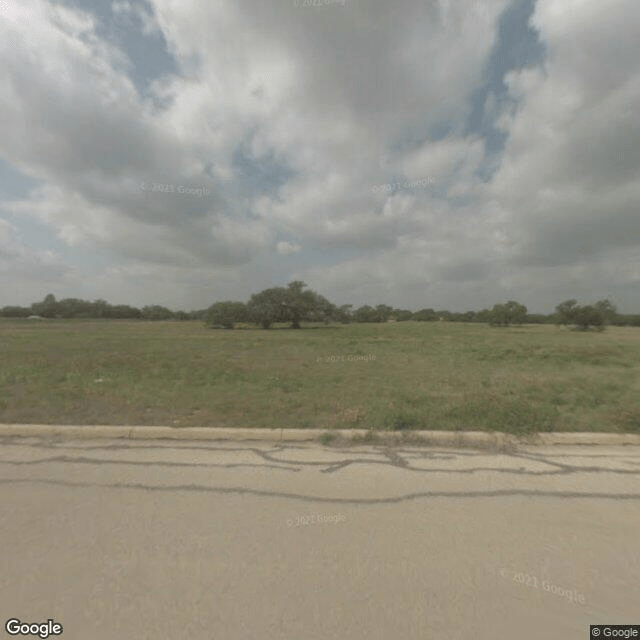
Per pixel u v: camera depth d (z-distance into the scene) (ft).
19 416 16.03
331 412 17.21
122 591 6.38
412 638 5.53
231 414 16.72
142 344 65.00
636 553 7.59
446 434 14.14
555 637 5.67
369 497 9.81
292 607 6.07
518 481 10.85
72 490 10.01
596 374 31.40
